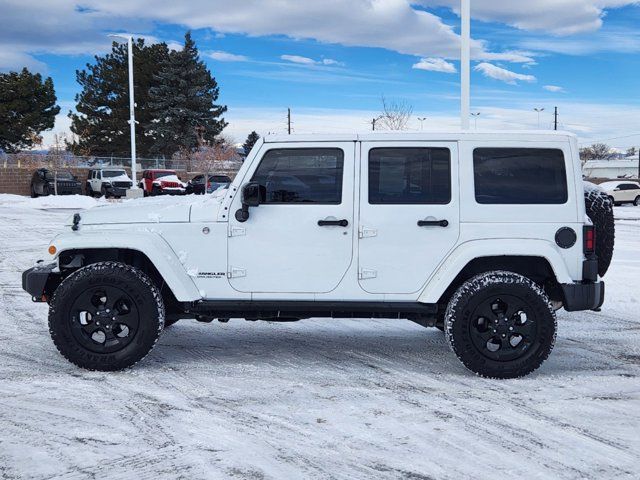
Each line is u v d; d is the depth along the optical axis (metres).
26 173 42.88
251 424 4.52
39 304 8.70
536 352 5.53
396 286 5.64
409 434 4.37
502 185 5.64
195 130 56.50
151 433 4.34
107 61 57.50
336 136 5.64
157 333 5.66
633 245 16.31
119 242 5.57
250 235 5.64
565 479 3.73
